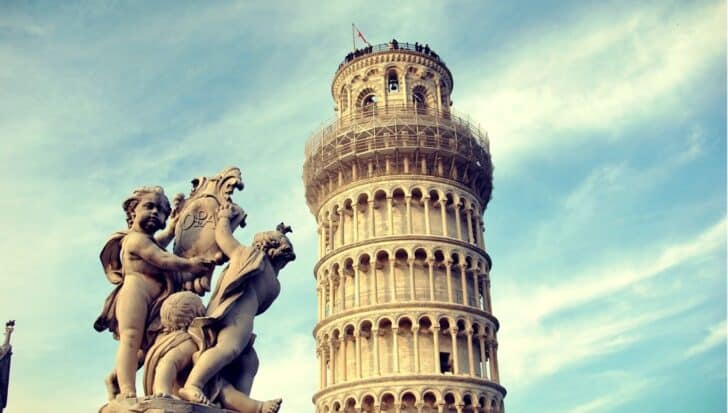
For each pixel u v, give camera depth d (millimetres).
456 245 71062
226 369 8484
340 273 71375
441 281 69750
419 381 63719
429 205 72812
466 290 70188
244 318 8375
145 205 8617
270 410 8164
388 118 75250
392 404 64188
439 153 73625
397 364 65188
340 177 75500
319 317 72812
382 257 70312
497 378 68562
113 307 8461
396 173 73375
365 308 67688
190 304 8164
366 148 73875
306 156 81125
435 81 80125
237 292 8414
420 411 62688
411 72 79500
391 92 78875
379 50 81125
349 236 73562
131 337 8055
